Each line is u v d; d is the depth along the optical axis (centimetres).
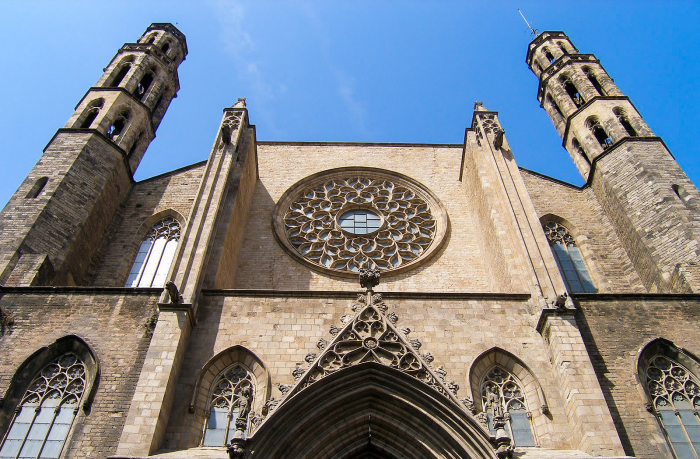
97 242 3141
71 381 2102
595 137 3597
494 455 1755
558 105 4012
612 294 2370
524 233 2553
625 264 3145
